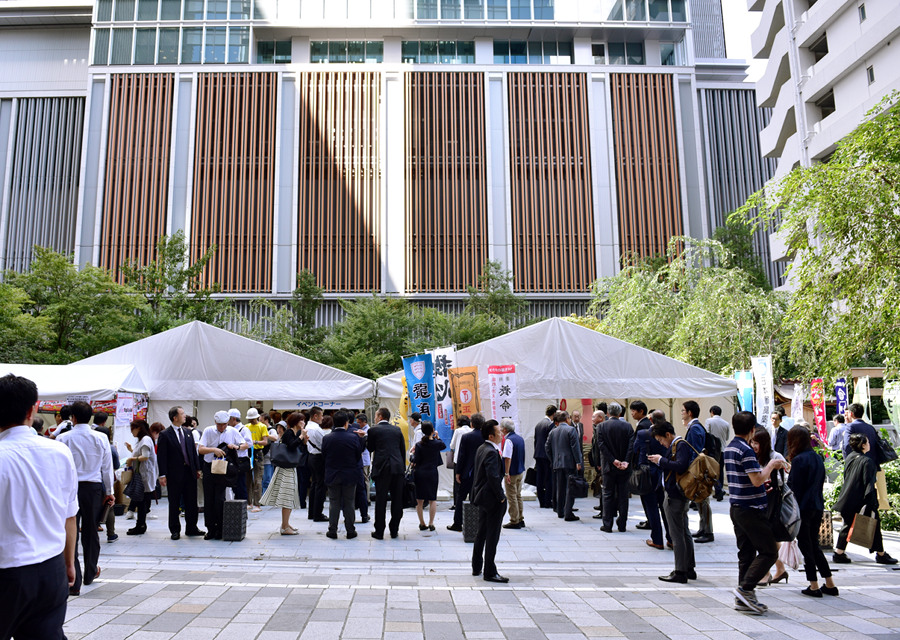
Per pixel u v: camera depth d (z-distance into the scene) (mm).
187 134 37688
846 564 7941
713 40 67688
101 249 36344
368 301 31891
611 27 40156
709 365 18891
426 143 38156
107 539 8891
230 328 34656
